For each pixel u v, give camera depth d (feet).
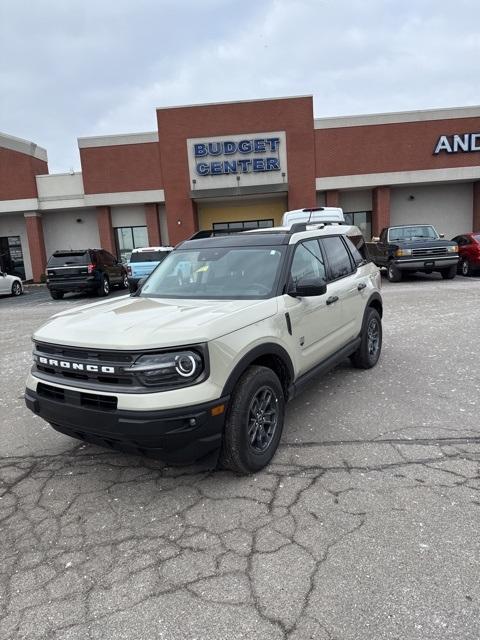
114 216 89.10
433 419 14.34
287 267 13.52
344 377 18.75
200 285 14.12
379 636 6.84
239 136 79.00
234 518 9.92
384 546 8.76
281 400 12.39
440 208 87.61
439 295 40.24
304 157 79.25
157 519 10.05
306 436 13.64
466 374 18.42
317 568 8.30
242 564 8.53
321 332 14.69
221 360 10.28
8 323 38.96
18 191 85.20
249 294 13.09
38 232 88.02
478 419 14.20
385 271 62.23
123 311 12.31
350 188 83.10
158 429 9.57
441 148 80.12
